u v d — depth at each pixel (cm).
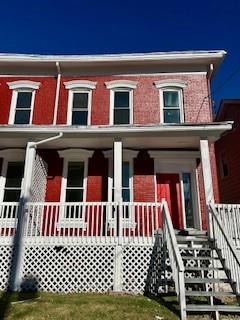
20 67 1425
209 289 877
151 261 934
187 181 1281
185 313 640
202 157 1038
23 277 932
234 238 932
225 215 958
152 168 1264
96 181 1257
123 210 1127
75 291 909
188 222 1238
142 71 1404
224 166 1900
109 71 1413
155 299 795
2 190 1242
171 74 1393
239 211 964
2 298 795
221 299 802
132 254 947
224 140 1900
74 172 1283
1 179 1252
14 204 1004
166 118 1334
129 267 931
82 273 941
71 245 962
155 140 1146
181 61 1380
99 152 1288
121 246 950
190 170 1287
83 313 665
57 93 1373
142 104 1353
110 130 1061
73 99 1388
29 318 636
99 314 658
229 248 749
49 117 1352
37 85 1399
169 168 1288
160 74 1396
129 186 1247
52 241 966
